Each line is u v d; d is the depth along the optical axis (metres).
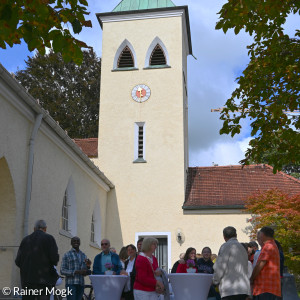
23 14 6.21
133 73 27.08
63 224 19.61
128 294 9.39
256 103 12.38
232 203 24.53
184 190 25.11
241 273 8.26
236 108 12.45
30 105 14.66
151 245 8.47
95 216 24.14
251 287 8.85
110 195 25.48
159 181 25.28
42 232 8.77
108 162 25.95
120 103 26.73
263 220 21.02
